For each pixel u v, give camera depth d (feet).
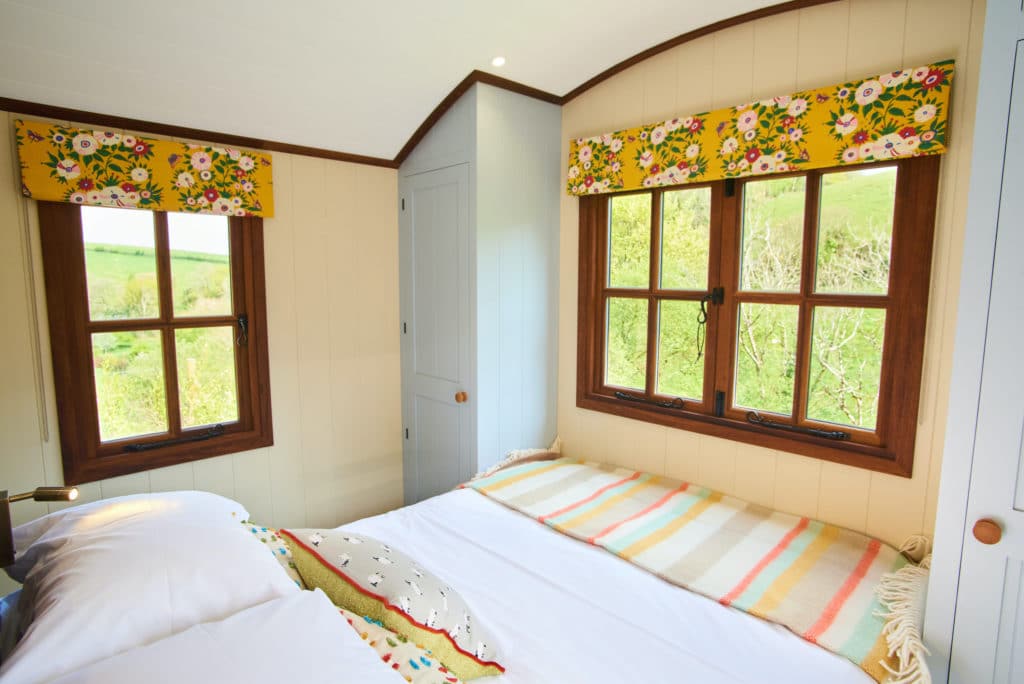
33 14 5.29
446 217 8.45
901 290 5.75
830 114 5.92
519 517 6.60
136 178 6.75
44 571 3.84
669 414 7.79
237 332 7.92
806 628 4.51
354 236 8.96
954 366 4.13
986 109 3.84
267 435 8.23
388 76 7.30
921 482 5.74
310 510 8.85
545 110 8.59
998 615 4.12
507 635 4.45
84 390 6.73
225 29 5.98
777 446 6.72
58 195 6.25
